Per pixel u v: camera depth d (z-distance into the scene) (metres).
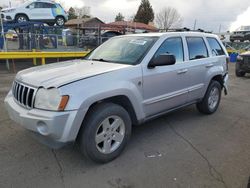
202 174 3.03
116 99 3.36
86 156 3.08
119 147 3.35
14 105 3.15
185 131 4.38
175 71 4.06
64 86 2.75
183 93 4.34
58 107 2.70
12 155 3.38
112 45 4.34
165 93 3.95
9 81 8.85
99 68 3.32
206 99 5.09
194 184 2.83
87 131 2.96
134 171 3.07
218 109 5.82
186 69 4.30
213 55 5.19
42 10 18.77
